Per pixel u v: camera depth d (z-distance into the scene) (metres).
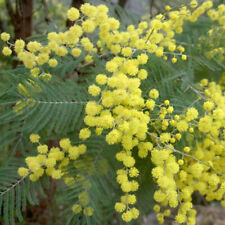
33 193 0.16
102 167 0.16
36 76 0.17
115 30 0.18
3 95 0.14
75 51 0.18
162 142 0.16
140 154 0.16
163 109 0.17
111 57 0.20
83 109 0.16
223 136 0.18
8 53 0.18
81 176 0.15
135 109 0.17
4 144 0.16
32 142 0.17
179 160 0.17
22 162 0.17
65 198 0.15
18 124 0.15
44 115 0.14
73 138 0.16
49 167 0.16
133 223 0.17
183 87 0.19
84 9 0.17
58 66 0.19
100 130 0.16
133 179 0.17
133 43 0.18
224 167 0.19
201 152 0.18
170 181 0.16
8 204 0.16
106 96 0.16
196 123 0.18
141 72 0.17
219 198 0.20
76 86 0.16
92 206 0.15
